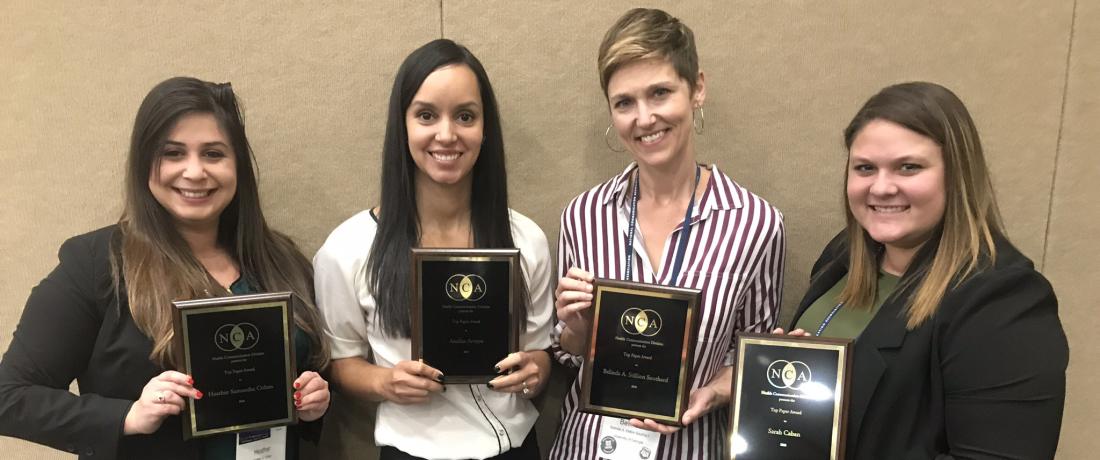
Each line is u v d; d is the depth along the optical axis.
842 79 2.10
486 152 1.75
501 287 1.62
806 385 1.38
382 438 1.75
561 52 2.05
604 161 2.11
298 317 1.68
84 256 1.50
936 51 2.11
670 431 1.58
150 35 1.96
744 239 1.69
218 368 1.46
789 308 2.21
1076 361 2.34
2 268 2.04
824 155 2.13
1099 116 2.18
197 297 1.52
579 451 1.78
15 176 2.00
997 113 2.16
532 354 1.84
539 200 2.12
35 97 1.96
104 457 1.44
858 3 2.07
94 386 1.51
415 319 1.62
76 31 1.94
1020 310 1.25
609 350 1.58
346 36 2.00
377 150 2.07
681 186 1.75
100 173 2.01
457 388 1.73
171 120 1.49
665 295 1.54
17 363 1.43
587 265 1.83
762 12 2.06
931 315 1.32
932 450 1.34
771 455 1.40
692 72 1.67
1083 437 2.39
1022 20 2.11
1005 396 1.24
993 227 1.37
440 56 1.63
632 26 1.63
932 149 1.33
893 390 1.34
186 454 1.53
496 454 1.73
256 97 2.01
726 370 1.75
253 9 1.97
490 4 2.01
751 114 2.11
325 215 2.09
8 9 1.92
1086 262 2.27
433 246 1.77
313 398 1.56
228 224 1.69
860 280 1.52
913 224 1.36
